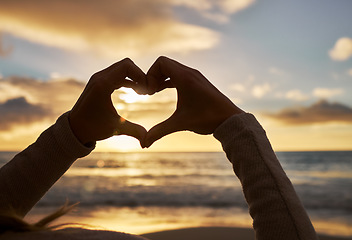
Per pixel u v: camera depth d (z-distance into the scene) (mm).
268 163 363
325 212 7785
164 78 420
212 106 391
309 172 22922
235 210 7805
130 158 47688
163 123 393
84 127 413
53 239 310
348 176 19594
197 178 18219
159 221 6062
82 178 17203
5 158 36281
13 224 317
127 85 415
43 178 416
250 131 375
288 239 333
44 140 421
